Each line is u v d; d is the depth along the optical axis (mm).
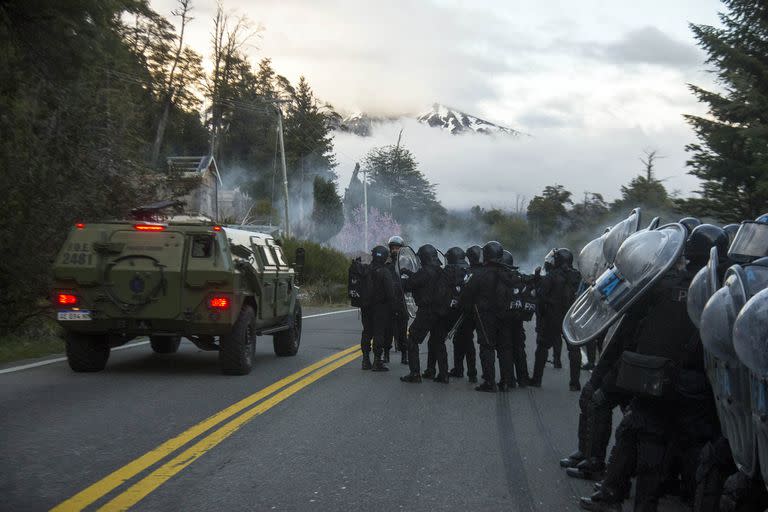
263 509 5793
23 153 16297
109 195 18516
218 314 11891
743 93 24547
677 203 27594
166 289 11883
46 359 13719
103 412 9148
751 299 3992
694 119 25812
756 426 4082
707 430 5488
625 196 68250
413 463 7320
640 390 5332
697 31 25984
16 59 15586
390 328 14547
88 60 15844
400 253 14953
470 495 6352
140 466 6844
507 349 12148
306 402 10234
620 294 5668
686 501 6160
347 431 8586
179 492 6148
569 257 12836
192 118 81375
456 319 12656
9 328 16016
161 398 10148
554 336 12703
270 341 18922
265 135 95312
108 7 15633
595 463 6785
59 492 6027
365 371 13578
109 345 12648
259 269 13391
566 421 9672
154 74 66500
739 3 26078
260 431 8430
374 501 6094
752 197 25859
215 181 65000
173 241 11977
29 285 15820
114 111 19078
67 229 16641
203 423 8688
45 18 14812
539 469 7262
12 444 7555
